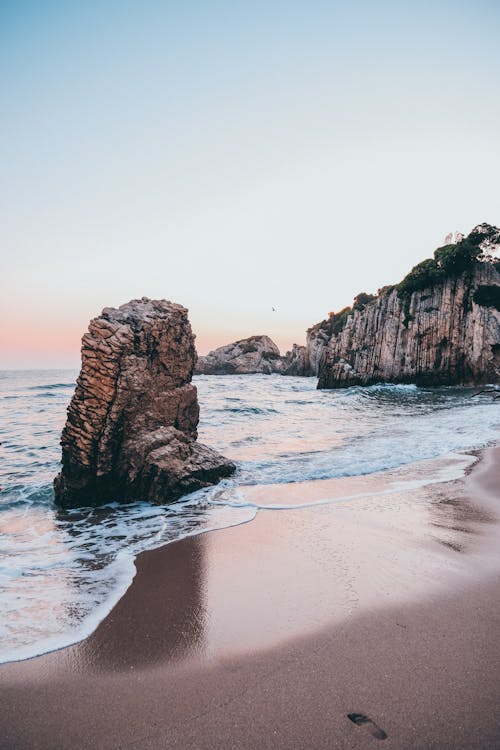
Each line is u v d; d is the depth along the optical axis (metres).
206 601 6.73
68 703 4.54
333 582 7.10
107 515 12.31
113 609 6.62
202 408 38.25
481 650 5.06
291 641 5.49
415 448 19.11
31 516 12.34
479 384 63.66
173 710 4.36
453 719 4.01
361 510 10.94
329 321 114.94
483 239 77.94
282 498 12.41
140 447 13.77
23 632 6.01
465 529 9.30
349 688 4.52
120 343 14.07
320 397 52.16
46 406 40.97
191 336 17.47
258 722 4.11
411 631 5.54
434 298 69.31
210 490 13.71
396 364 69.88
